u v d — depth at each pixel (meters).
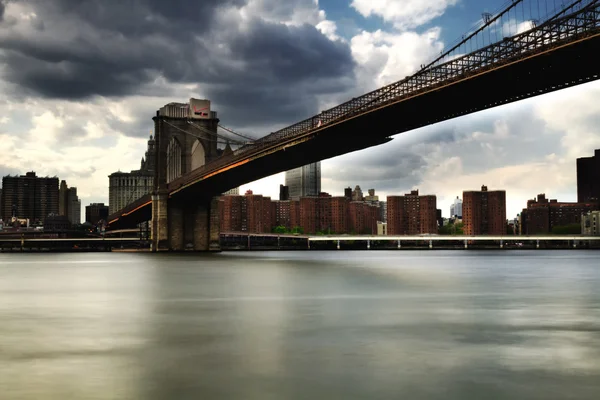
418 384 18.11
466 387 17.80
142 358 21.58
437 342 24.25
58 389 17.70
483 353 22.12
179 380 18.64
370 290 48.28
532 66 61.53
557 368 19.92
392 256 151.75
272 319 31.03
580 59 59.19
